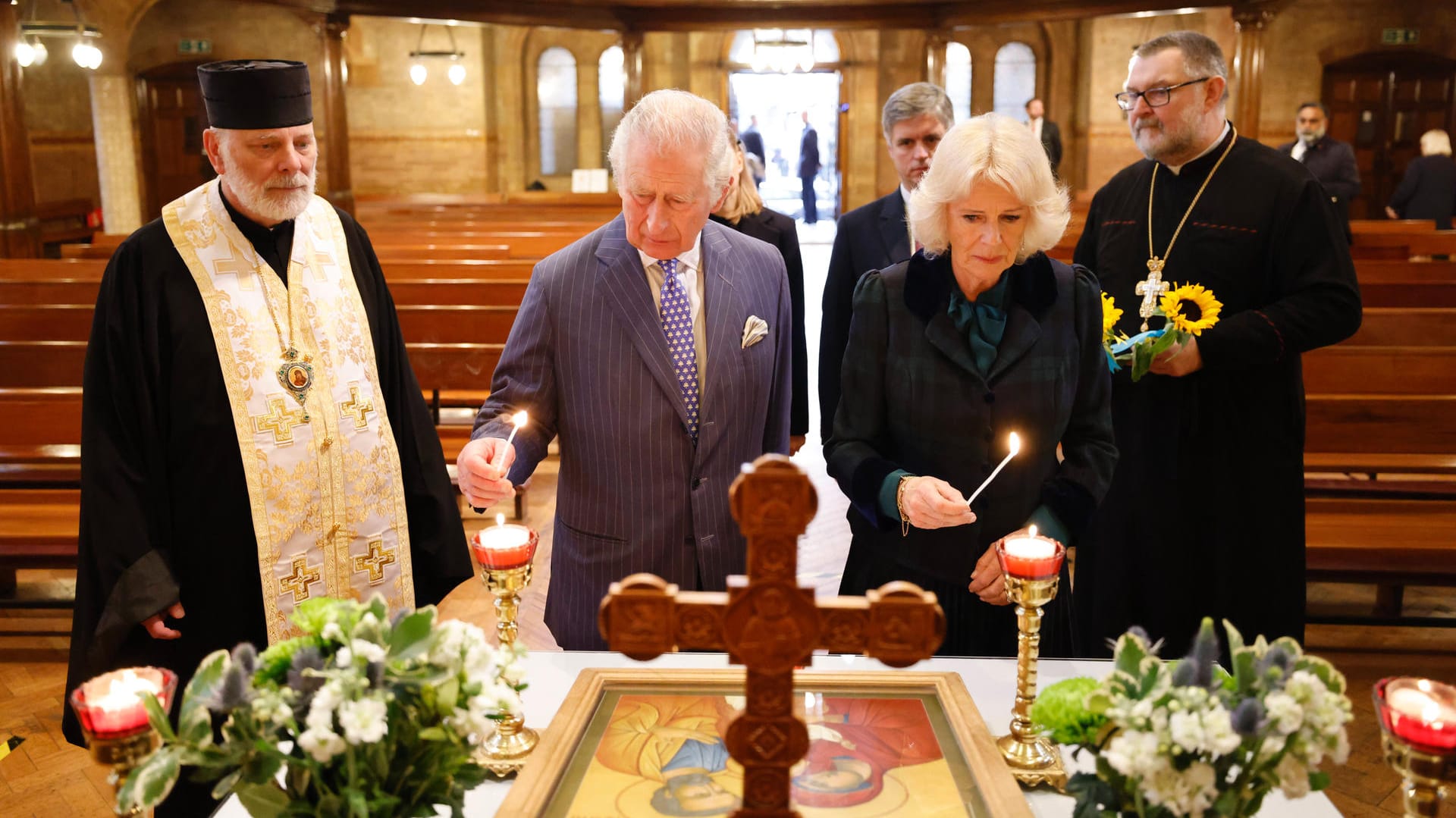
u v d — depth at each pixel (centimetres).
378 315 250
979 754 150
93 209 1611
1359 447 429
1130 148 1812
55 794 317
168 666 227
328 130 1188
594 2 1211
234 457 224
